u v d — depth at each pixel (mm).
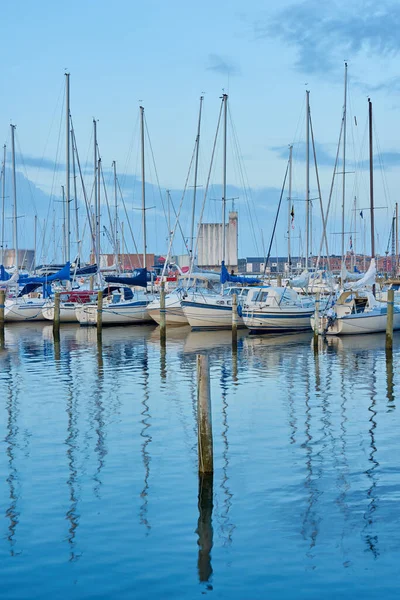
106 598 8719
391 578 9109
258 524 10875
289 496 12039
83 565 9594
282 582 9047
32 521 11117
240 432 16375
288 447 15039
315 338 30547
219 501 11852
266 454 14531
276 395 20891
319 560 9625
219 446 15180
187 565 9539
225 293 42906
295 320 39094
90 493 12336
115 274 57125
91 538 10445
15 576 9320
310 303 41750
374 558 9672
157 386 22641
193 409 19031
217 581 9086
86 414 18469
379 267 98312
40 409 19125
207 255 64062
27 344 35438
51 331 42344
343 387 22078
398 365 26609
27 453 14805
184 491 12367
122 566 9547
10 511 11539
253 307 38406
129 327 44375
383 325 37750
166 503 11805
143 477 13164
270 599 8641
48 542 10336
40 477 13227
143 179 48594
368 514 11203
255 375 24719
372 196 45312
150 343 35375
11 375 25094
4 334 40469
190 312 40188
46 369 26594
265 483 12719
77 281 54406
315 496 12023
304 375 24578
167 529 10727
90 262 59219
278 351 31594
